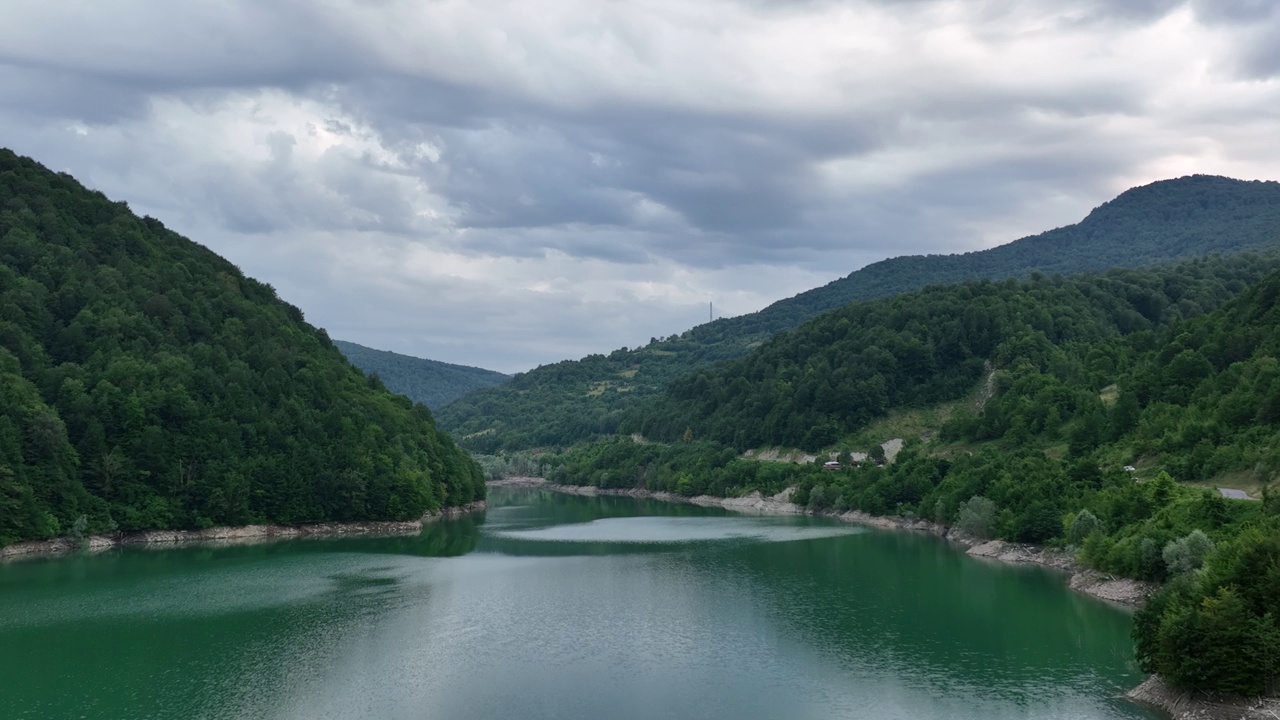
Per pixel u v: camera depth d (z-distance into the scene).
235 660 99.94
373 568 160.12
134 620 117.75
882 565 163.50
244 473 199.00
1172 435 174.00
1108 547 137.00
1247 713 74.00
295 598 132.25
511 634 112.19
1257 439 156.75
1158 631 82.25
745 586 143.25
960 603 128.50
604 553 181.50
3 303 190.75
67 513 172.38
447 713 84.25
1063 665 97.44
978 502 186.38
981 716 82.50
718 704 86.69
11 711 84.00
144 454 186.88
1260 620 76.31
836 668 97.69
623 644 107.62
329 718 82.88
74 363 191.25
